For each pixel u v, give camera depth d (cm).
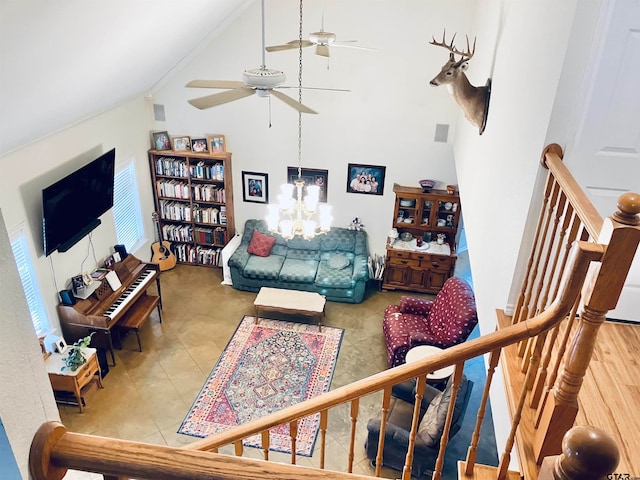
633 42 240
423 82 689
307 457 512
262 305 677
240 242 805
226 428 538
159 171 785
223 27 692
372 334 686
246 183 795
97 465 104
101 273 643
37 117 464
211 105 397
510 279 301
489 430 543
